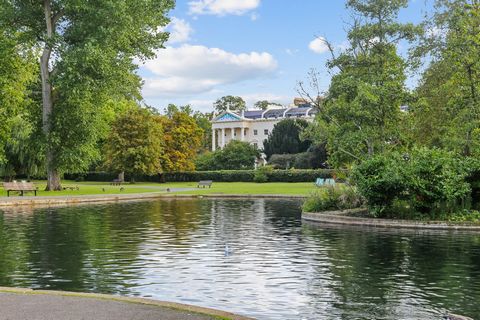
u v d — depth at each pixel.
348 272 11.41
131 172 71.38
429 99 32.22
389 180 20.41
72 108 41.22
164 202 36.31
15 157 55.56
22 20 40.12
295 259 13.02
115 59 39.84
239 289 9.94
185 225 20.88
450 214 20.39
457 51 26.84
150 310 7.33
